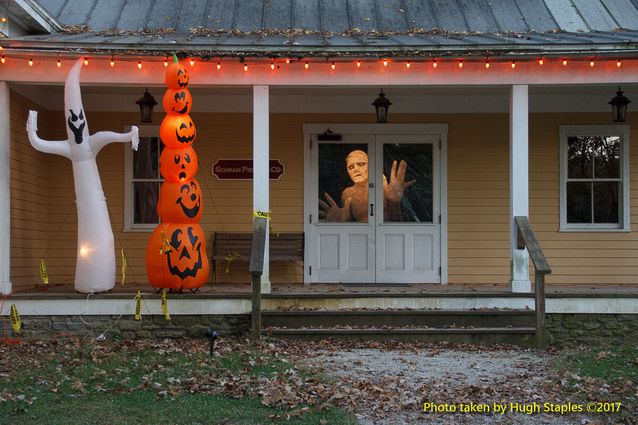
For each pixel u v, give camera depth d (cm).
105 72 1041
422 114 1273
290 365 796
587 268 1262
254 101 1052
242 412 641
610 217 1270
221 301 991
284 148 1272
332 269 1268
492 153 1272
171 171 1006
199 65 1048
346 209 1277
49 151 998
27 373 762
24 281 1136
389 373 776
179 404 662
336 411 646
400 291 1086
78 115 1002
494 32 1150
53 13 1177
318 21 1199
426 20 1200
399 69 1053
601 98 1265
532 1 1257
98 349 895
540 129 1269
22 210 1125
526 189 1048
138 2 1238
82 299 986
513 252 1038
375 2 1270
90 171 1012
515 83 1052
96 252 1009
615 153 1270
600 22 1177
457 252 1269
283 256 1241
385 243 1271
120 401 669
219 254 1240
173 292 1016
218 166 1267
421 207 1279
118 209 1262
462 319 977
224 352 873
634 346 965
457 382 745
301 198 1273
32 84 1058
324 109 1271
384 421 629
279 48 1009
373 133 1275
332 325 975
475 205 1273
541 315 933
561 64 1047
